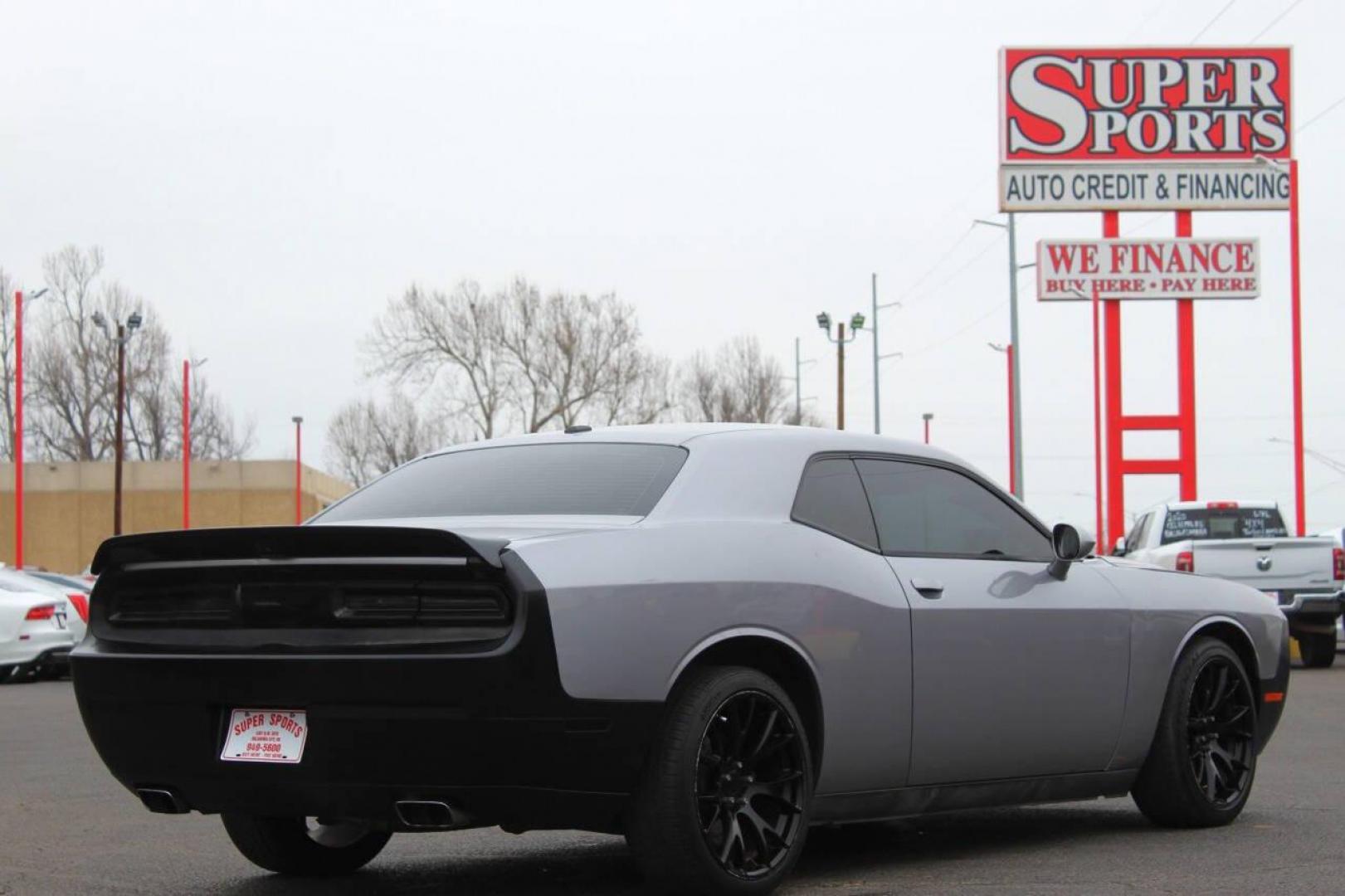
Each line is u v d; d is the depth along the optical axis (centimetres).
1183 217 4053
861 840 724
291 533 530
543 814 526
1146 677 728
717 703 546
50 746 1202
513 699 508
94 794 916
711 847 548
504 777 515
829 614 594
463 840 743
